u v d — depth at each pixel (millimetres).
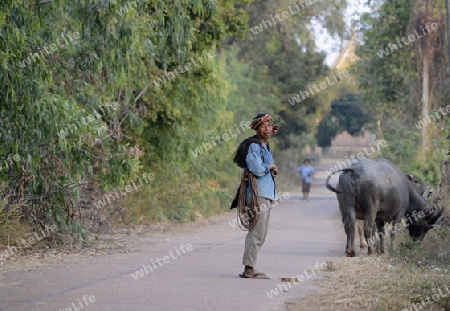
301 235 51719
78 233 39469
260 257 37750
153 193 61312
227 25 57000
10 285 28078
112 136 42844
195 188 66062
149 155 56250
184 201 63781
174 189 63781
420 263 33594
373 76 88125
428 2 79875
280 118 124125
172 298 25406
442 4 79625
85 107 34094
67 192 39031
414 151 69438
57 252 38188
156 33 39812
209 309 23562
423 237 43344
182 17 38094
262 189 29781
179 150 56000
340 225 60844
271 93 122875
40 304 24266
